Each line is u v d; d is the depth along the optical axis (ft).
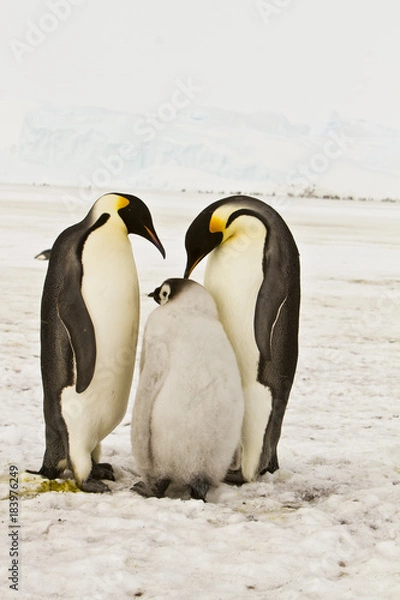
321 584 18.40
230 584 18.67
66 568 19.07
